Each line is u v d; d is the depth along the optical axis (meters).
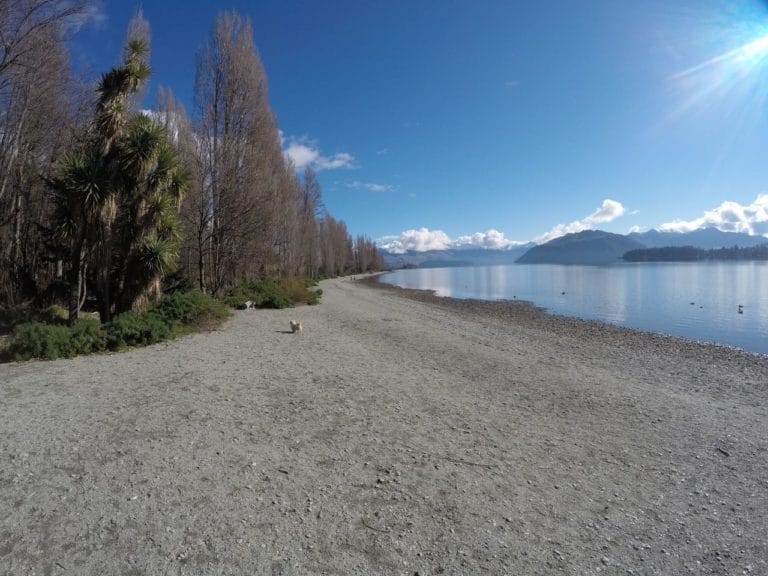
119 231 12.27
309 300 24.41
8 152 14.41
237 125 22.36
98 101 12.38
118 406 5.82
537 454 4.96
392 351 11.00
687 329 20.28
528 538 3.33
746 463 4.90
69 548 2.93
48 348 8.60
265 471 4.18
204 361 8.75
